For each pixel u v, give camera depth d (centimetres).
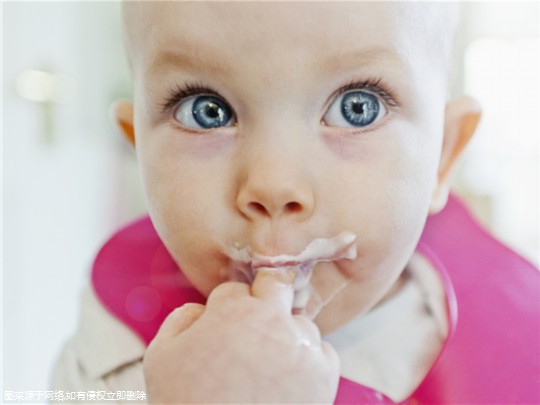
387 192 44
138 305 65
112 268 68
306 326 42
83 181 135
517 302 64
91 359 63
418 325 61
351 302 47
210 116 45
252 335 41
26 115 128
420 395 57
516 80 144
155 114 46
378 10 42
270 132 41
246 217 43
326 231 43
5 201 122
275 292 42
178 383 41
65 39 133
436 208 56
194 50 42
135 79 50
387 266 47
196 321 43
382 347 59
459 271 66
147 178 48
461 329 60
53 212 129
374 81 43
